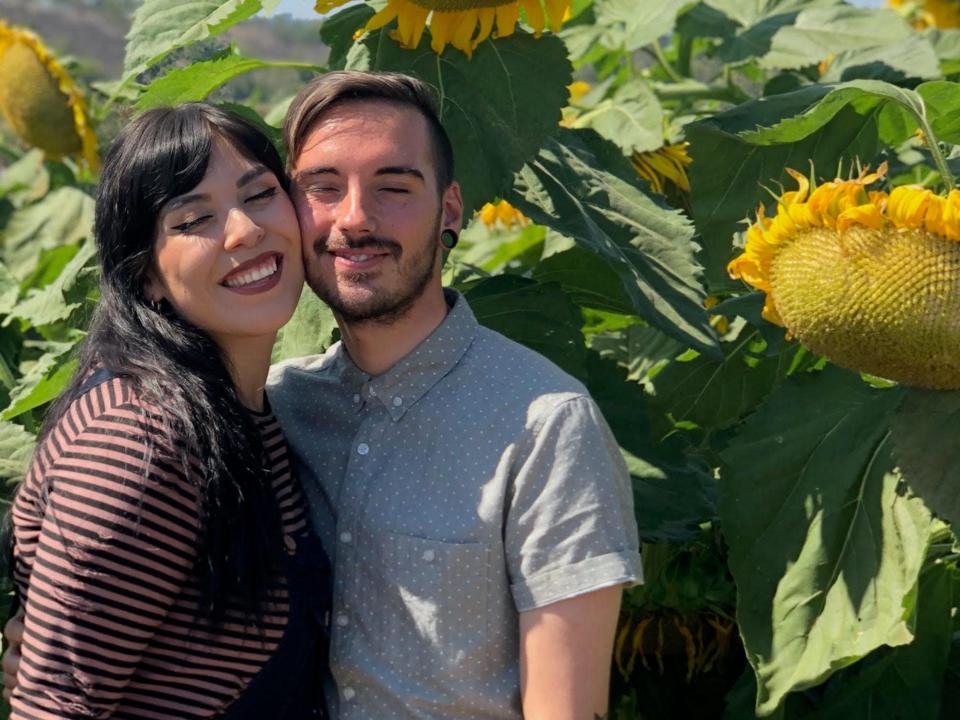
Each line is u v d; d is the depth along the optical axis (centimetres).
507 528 107
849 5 204
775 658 128
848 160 148
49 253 245
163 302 112
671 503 148
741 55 203
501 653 108
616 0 211
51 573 101
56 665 101
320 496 117
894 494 127
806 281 120
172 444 101
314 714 113
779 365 163
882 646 143
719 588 150
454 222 119
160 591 102
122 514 100
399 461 111
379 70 145
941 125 146
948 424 122
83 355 110
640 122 179
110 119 252
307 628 110
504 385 110
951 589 140
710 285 155
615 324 190
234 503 104
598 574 105
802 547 131
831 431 134
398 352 113
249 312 110
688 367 164
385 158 110
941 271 115
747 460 135
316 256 113
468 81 145
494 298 155
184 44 137
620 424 154
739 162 147
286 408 120
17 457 148
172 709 106
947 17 298
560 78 144
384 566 109
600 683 107
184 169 108
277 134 149
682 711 157
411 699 108
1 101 258
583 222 148
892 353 118
